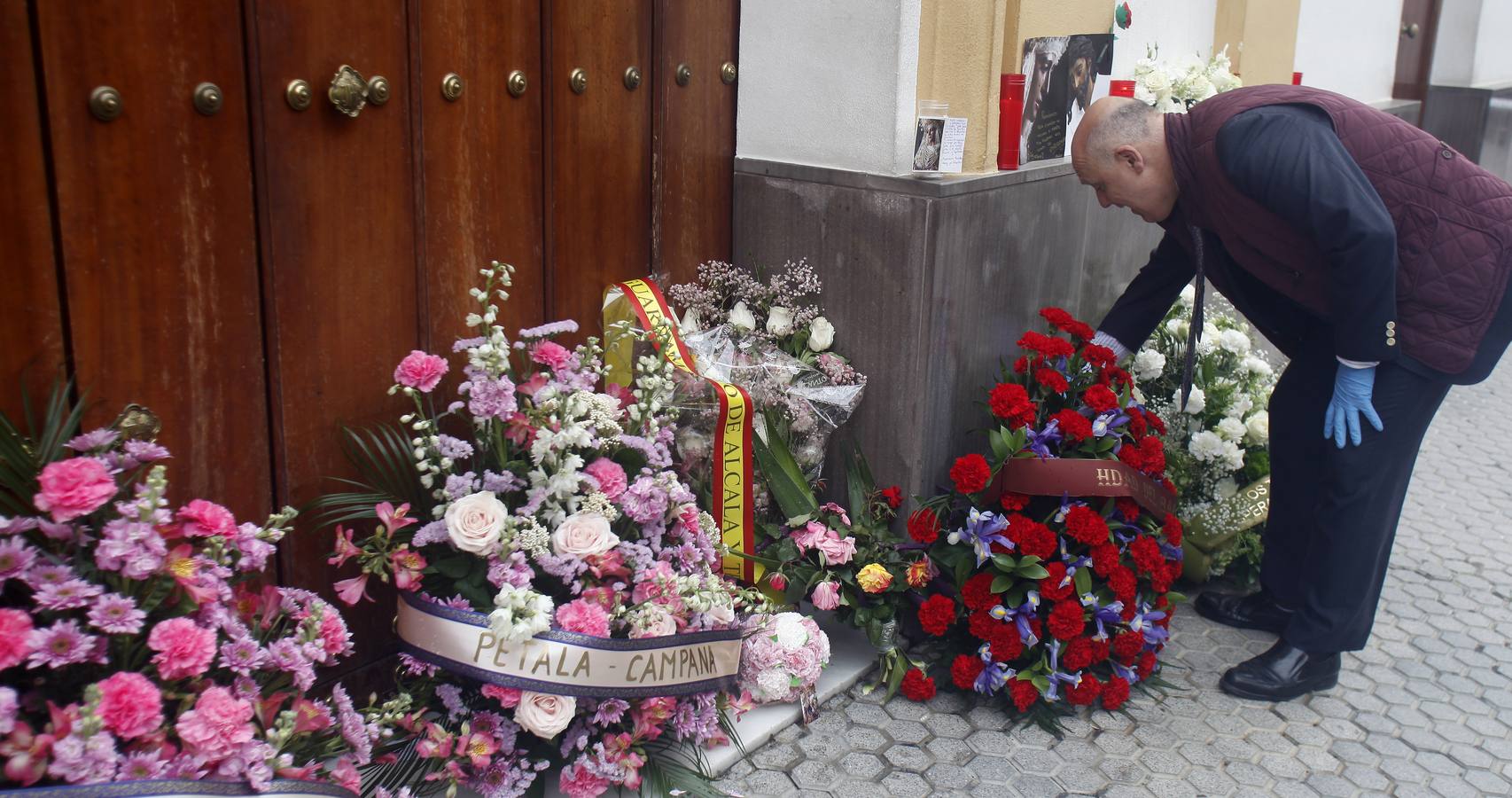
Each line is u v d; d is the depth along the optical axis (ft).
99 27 5.80
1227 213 8.03
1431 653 9.74
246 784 5.38
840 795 7.52
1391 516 8.64
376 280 7.34
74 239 5.90
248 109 6.49
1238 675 8.96
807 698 8.30
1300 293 8.29
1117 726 8.49
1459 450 14.99
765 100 9.72
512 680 6.60
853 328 9.46
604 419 7.31
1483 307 7.95
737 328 9.45
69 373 6.04
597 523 6.89
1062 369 9.21
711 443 8.54
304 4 6.61
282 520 6.12
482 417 7.06
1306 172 7.39
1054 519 8.55
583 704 6.91
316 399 7.18
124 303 6.16
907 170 9.24
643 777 7.20
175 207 6.27
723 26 9.58
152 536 5.30
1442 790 7.89
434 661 6.73
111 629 5.10
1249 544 10.66
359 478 7.51
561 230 8.54
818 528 8.50
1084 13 10.45
